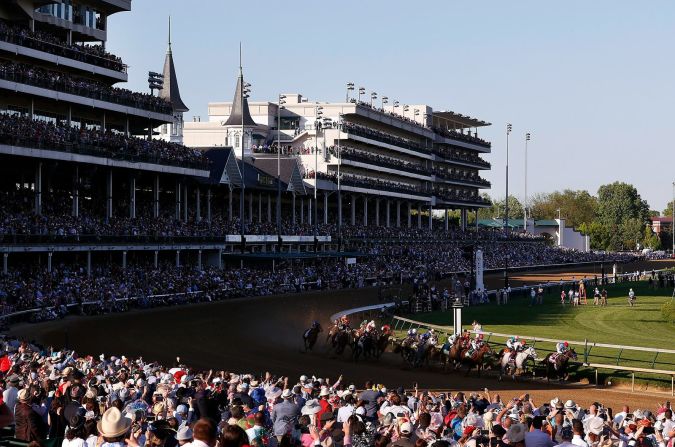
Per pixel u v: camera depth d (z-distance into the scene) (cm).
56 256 7375
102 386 2381
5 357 2900
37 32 7662
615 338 5697
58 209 7681
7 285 5894
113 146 7838
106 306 6431
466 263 13150
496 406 2484
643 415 2539
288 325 6394
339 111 14062
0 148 6612
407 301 7888
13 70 7081
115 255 8081
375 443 1697
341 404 2372
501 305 8312
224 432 1135
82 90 7869
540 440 1623
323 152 13150
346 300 8312
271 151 13062
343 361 4938
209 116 14888
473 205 17700
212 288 7856
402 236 13550
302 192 11431
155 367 3102
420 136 16475
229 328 5988
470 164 18075
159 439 1562
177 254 8431
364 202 13862
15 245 6431
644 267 16562
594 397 3984
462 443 1881
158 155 8462
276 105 14362
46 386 2336
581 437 1883
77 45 8119
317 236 11069
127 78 8738
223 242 9194
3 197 7188
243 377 2784
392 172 14750
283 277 8988
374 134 14312
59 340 4981
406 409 2188
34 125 7062
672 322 6781
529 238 17712
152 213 9031
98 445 1409
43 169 7619
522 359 4447
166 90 12406
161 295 7094
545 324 6562
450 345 4712
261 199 11344
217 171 9606
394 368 4769
